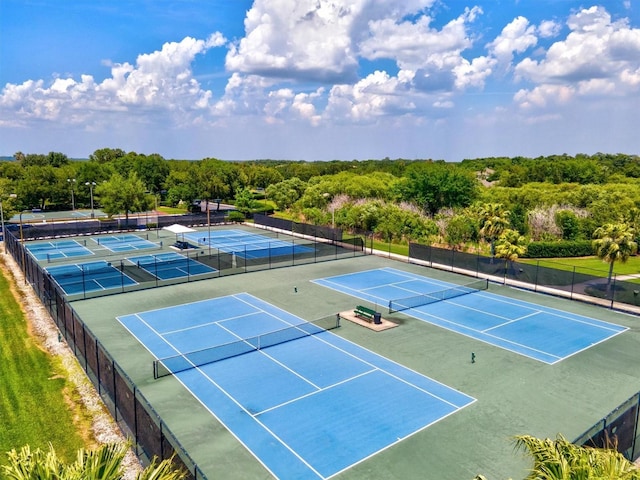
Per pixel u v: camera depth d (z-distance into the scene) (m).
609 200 58.59
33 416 17.05
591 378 20.42
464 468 14.28
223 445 15.39
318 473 14.05
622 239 31.81
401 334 25.50
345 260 44.97
